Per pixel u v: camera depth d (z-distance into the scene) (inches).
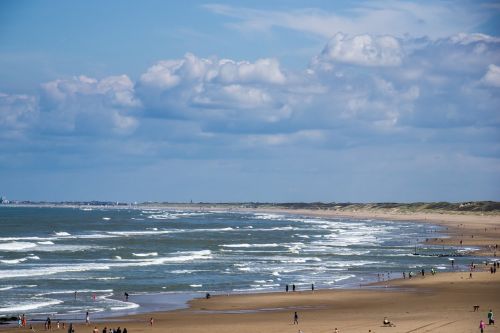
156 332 1929.1
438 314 2130.9
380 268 3654.0
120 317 2224.4
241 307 2420.0
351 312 2263.8
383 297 2613.2
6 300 2561.5
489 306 2325.3
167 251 4731.8
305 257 4271.7
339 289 2866.6
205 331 1929.1
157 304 2496.3
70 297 2647.6
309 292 2773.1
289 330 1907.0
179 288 2906.0
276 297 2642.7
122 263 3868.1
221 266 3720.5
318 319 2116.1
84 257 4249.5
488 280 3065.9
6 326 2080.5
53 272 3380.9
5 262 3880.4
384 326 1913.1
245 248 4965.6
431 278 3166.8
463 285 2925.7
